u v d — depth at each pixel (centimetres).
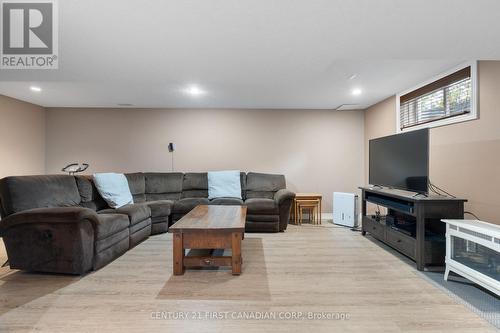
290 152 497
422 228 251
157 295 202
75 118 480
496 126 240
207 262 247
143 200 426
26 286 217
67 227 233
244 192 468
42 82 328
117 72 284
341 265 264
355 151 496
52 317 172
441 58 247
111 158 486
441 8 165
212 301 194
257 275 240
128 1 157
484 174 250
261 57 245
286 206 401
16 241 238
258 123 498
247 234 386
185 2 159
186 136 494
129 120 488
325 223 460
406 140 304
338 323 167
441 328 162
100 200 355
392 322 168
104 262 260
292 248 320
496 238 183
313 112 496
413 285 220
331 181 497
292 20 180
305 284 222
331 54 238
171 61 254
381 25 186
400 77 314
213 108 494
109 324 165
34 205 253
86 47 221
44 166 475
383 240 322
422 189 277
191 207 407
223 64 264
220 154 497
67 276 236
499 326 164
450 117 288
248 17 176
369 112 477
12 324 164
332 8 165
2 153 389
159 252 306
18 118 418
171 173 463
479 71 254
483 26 187
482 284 195
